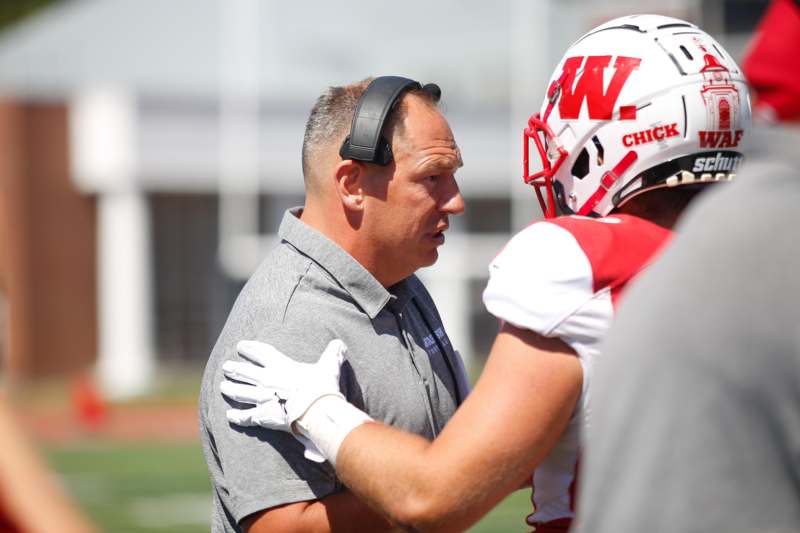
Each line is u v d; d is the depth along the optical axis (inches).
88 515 1171.3
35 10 4192.9
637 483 201.5
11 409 224.1
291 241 346.3
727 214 203.9
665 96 299.4
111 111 2733.8
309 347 330.3
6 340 2822.3
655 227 293.6
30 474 209.0
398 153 338.3
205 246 2962.6
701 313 199.8
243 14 2758.4
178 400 2266.2
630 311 210.4
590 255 276.7
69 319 2861.7
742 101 304.8
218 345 344.2
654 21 312.5
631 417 203.8
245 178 2792.8
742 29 2049.7
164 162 2763.3
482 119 2815.0
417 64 2787.9
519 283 277.9
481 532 1067.3
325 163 346.0
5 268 2822.3
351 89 352.5
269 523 320.8
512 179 2834.6
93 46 2768.2
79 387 2086.6
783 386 195.3
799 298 195.6
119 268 2775.6
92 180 2765.7
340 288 340.5
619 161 305.4
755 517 194.9
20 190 2824.8
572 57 317.4
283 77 2778.1
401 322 354.0
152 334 2906.0
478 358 2790.4
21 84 2780.5
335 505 319.0
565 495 295.1
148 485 1348.4
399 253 345.1
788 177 205.8
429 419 346.3
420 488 274.5
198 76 2760.8
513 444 271.6
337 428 296.2
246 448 323.6
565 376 274.1
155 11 2743.6
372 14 2773.1
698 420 197.5
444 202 344.8
